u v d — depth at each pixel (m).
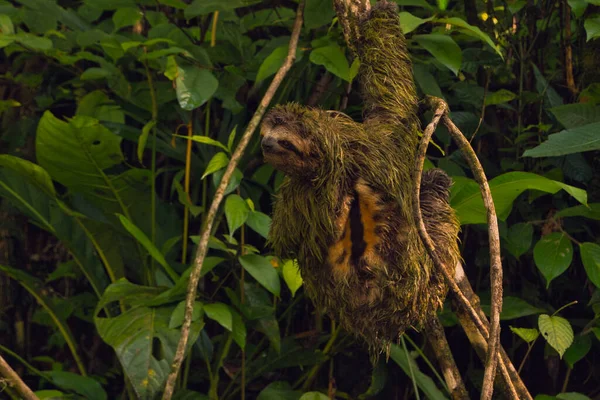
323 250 3.42
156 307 5.04
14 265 6.78
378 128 3.51
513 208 5.86
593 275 4.69
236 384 6.27
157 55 5.18
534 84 6.07
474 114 6.10
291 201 3.46
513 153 6.03
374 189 3.33
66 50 6.05
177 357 4.20
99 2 5.89
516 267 6.00
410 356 5.51
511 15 6.04
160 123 6.44
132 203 5.86
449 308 5.50
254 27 6.63
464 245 6.10
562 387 6.09
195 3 5.47
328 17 4.92
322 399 5.08
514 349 5.97
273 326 5.33
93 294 6.79
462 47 6.24
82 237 6.13
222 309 4.94
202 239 4.24
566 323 4.38
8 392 5.43
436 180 3.79
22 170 5.47
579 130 4.00
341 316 3.58
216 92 5.67
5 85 6.80
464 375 6.13
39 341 6.94
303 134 3.23
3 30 5.39
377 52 3.82
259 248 6.52
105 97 6.19
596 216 4.89
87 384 5.48
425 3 5.20
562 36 5.93
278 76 4.47
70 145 5.34
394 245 3.38
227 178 4.26
